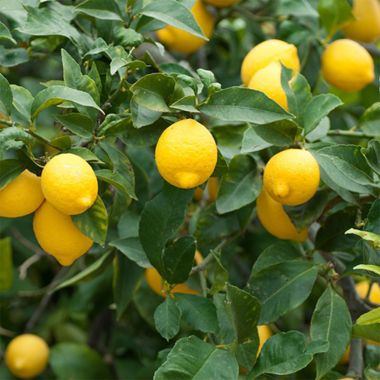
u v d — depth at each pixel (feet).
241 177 4.18
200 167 3.65
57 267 5.90
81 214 3.70
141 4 4.12
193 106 3.66
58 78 5.74
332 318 3.92
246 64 4.37
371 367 4.18
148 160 4.90
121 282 4.55
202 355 3.73
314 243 4.21
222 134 4.43
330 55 4.75
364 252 3.90
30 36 4.33
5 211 3.68
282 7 5.09
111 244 4.27
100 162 3.73
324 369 3.84
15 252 5.96
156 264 4.00
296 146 3.96
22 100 3.80
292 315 5.50
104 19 4.12
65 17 4.20
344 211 4.16
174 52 5.50
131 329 5.89
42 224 3.73
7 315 5.83
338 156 3.92
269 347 3.81
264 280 4.07
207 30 5.12
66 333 5.86
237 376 3.69
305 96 4.00
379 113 4.36
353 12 5.09
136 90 3.70
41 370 5.45
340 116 5.94
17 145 3.59
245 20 5.44
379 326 3.82
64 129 4.05
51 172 3.54
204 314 3.94
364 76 4.71
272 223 4.23
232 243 4.52
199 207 4.78
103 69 4.11
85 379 5.40
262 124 3.81
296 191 3.80
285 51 4.29
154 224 4.02
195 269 4.19
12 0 4.03
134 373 5.66
